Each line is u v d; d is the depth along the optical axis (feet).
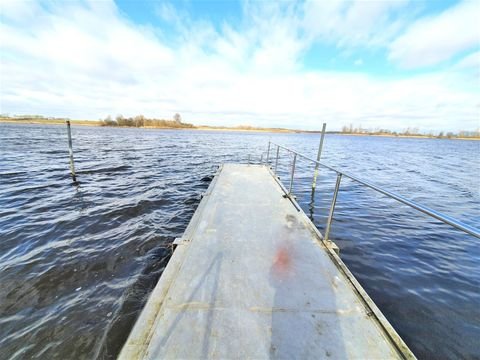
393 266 11.01
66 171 28.66
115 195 19.97
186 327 4.91
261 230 9.71
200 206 12.48
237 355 4.38
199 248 8.11
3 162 32.63
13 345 6.23
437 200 23.47
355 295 6.07
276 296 5.90
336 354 4.49
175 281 6.35
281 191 15.78
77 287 8.62
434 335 7.17
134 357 4.30
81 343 6.36
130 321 7.14
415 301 8.68
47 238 12.18
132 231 13.33
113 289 8.57
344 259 11.48
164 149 60.49
